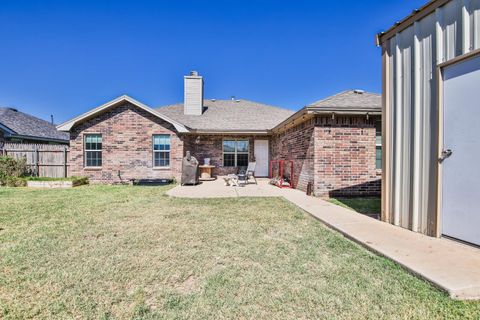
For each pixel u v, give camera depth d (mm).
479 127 3107
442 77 3578
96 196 7922
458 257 2920
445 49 3506
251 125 14172
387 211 4586
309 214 5375
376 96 9133
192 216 5246
